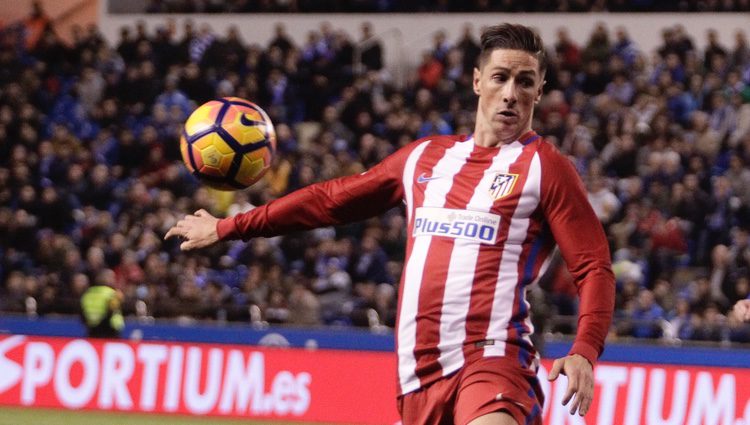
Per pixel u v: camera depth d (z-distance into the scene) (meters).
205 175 18.17
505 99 15.39
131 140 68.12
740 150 62.62
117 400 46.44
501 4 80.81
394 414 44.62
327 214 16.44
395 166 16.23
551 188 15.06
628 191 59.50
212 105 18.39
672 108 66.50
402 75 81.75
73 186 65.25
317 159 64.19
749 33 77.69
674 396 42.00
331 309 53.47
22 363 47.31
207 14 83.88
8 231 62.28
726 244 58.53
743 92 67.25
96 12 85.38
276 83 71.75
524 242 15.20
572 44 71.25
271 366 45.69
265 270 55.62
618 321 49.16
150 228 60.12
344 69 73.31
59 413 45.53
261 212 16.48
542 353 44.03
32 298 54.47
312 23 82.94
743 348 46.31
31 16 81.06
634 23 78.81
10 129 69.62
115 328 49.34
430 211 15.64
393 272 56.22
